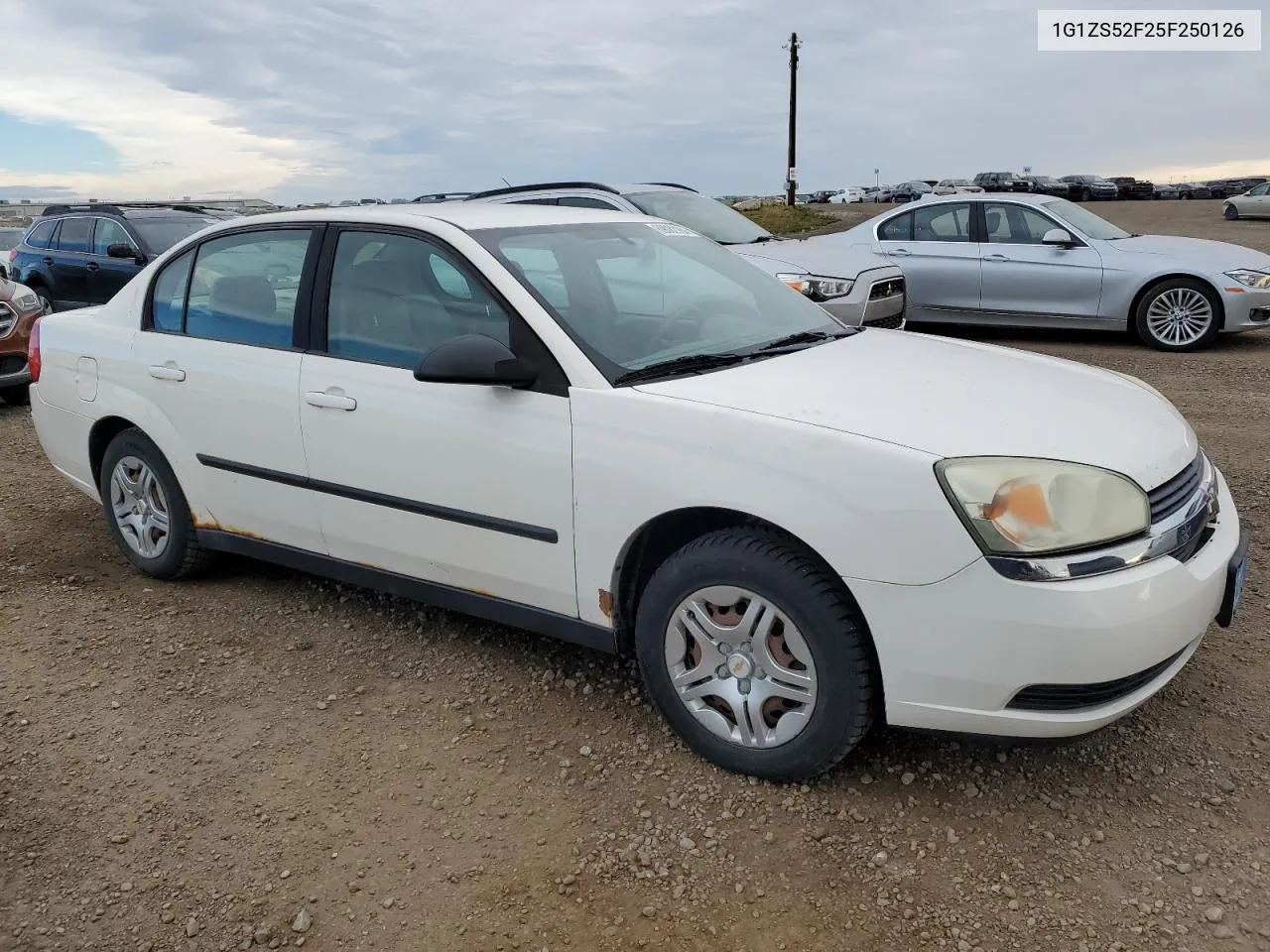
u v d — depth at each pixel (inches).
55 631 160.4
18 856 107.0
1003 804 109.7
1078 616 95.5
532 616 130.8
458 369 118.1
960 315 413.4
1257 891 95.4
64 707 136.9
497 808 112.7
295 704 136.7
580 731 127.4
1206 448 235.1
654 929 94.0
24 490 238.4
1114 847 102.3
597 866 102.7
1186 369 335.0
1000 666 97.9
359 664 147.3
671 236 163.6
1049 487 98.5
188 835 109.7
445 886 100.8
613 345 126.7
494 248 133.6
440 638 154.7
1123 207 1534.2
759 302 154.8
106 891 101.7
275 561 161.2
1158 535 101.7
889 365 128.8
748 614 111.0
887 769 116.5
